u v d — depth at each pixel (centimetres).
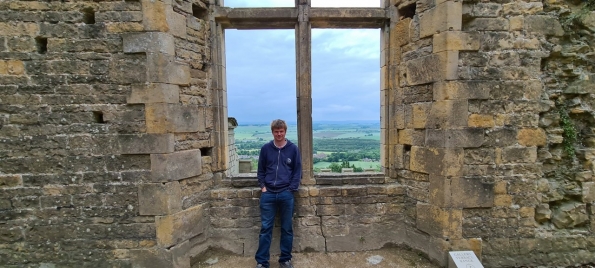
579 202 327
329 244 368
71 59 295
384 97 374
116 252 310
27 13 289
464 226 318
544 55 312
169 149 303
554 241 322
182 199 322
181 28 315
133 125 300
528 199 319
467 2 305
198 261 348
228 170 390
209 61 358
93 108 298
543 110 313
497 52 309
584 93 319
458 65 305
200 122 343
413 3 338
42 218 306
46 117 297
